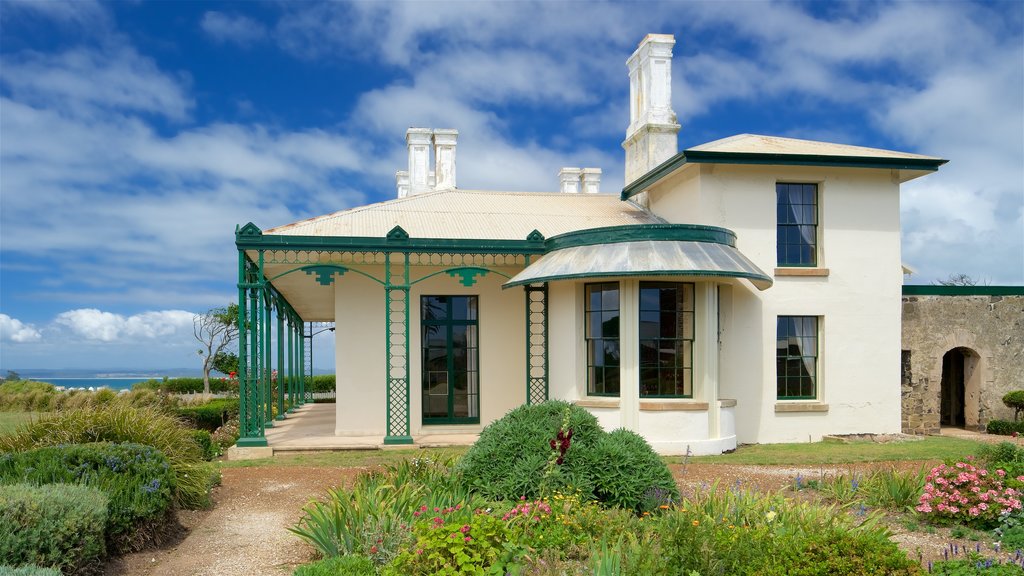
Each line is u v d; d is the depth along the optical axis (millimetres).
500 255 14039
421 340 14820
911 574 4863
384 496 7387
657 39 17766
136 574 6566
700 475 10289
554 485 7297
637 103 18531
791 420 14742
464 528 5570
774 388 14656
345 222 15312
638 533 6379
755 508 6918
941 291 16500
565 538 6043
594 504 6930
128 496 7172
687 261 12273
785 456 12250
